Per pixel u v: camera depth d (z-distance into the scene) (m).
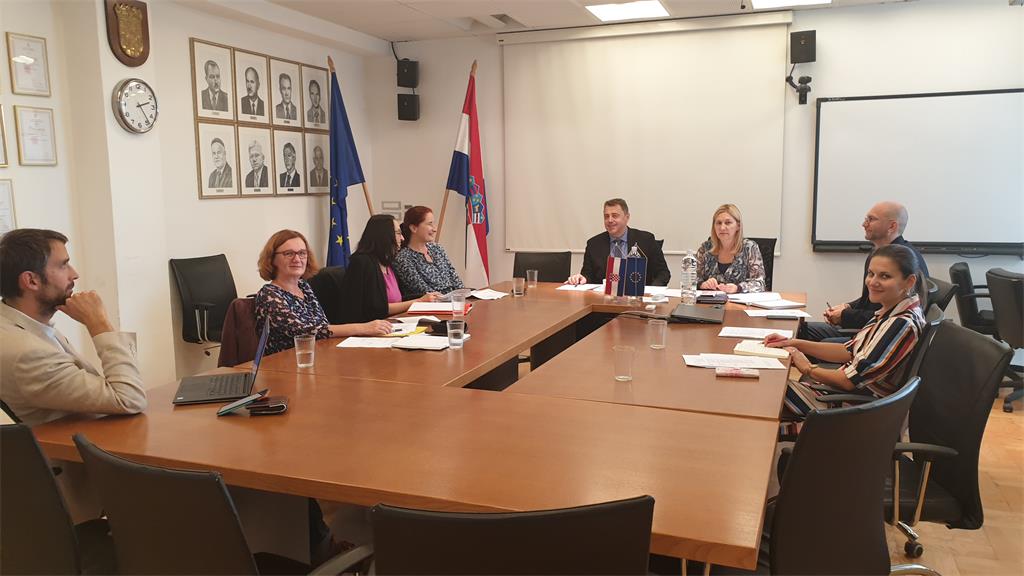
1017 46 4.98
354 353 2.78
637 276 4.11
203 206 4.93
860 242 5.46
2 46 3.74
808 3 5.20
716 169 5.78
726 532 1.27
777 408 2.03
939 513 2.08
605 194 6.12
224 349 2.85
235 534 1.26
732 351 2.81
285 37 5.63
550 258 5.32
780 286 5.74
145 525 1.34
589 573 1.10
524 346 2.98
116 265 4.19
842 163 5.43
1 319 1.95
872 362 2.52
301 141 5.87
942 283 4.29
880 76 5.30
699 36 5.70
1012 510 3.04
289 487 1.56
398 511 1.07
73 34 4.05
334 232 5.90
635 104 5.94
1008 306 4.20
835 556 1.59
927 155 5.23
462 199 6.59
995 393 2.01
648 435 1.79
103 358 2.02
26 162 3.88
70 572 1.55
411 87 6.55
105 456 1.33
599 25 5.91
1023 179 5.04
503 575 1.08
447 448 1.71
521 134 6.31
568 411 2.01
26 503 1.50
